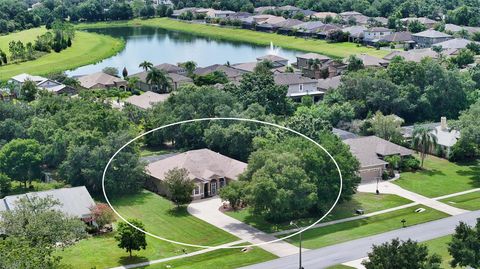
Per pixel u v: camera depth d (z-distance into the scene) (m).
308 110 144.62
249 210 89.88
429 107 154.38
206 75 186.00
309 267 81.31
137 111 141.88
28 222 80.19
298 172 89.38
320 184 93.88
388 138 133.88
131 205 93.38
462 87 158.00
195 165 97.69
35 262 63.41
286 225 90.94
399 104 152.00
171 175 93.06
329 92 162.12
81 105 133.25
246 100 140.88
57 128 120.69
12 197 95.81
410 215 100.19
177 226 87.62
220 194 89.75
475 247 72.50
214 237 86.19
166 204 93.38
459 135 130.25
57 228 79.50
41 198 88.38
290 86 170.38
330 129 121.00
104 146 105.62
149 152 121.56
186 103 129.12
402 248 67.62
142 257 84.31
